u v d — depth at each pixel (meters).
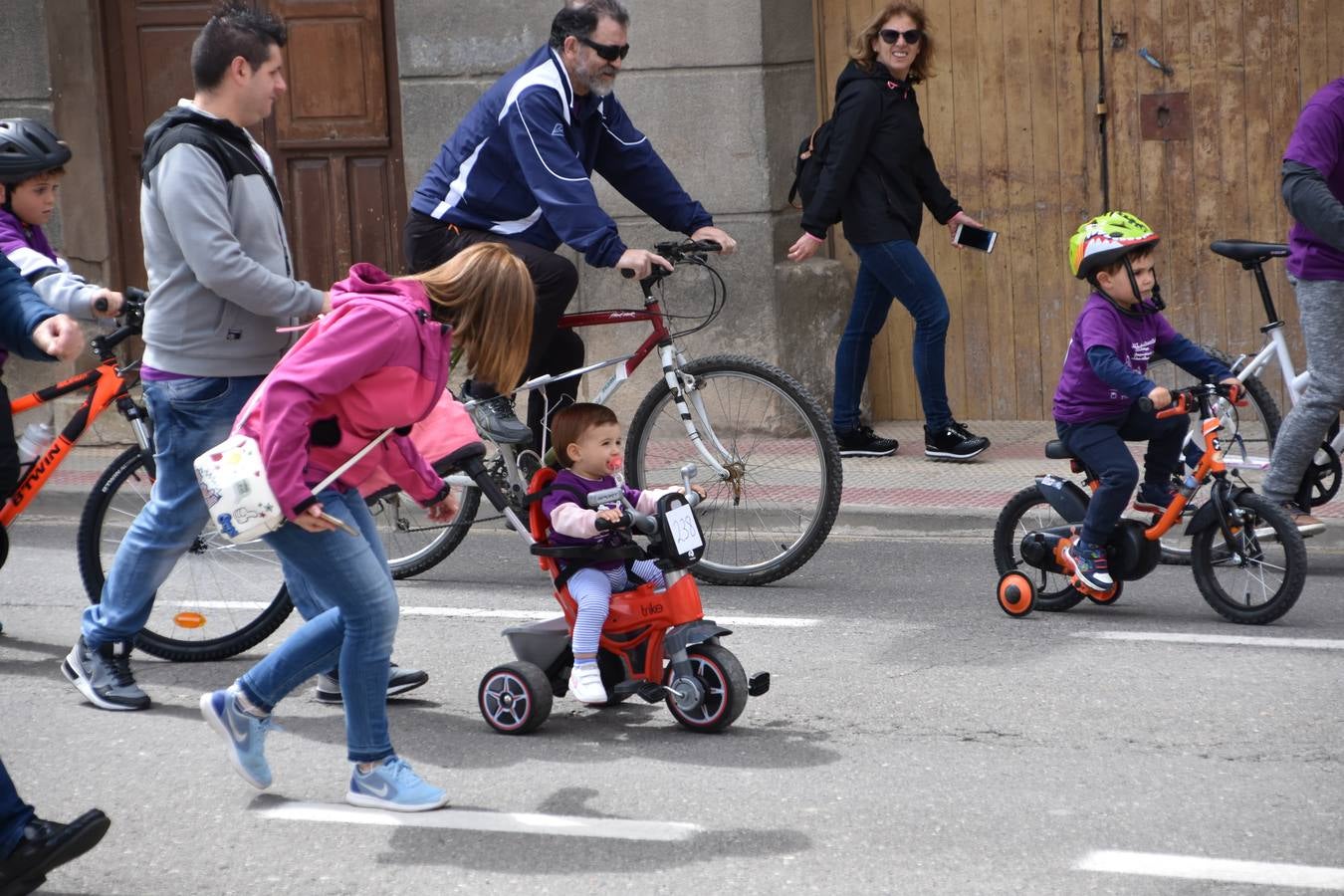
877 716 6.95
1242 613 8.18
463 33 12.74
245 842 5.78
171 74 13.49
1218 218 12.55
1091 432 8.24
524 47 12.69
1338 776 6.13
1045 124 12.70
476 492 9.30
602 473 6.91
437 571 9.84
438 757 6.60
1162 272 12.72
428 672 7.77
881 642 8.05
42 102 13.43
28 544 10.74
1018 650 7.84
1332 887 5.19
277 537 5.67
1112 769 6.26
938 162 12.91
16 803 5.02
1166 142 12.53
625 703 7.31
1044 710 6.96
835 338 13.01
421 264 9.20
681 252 8.95
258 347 6.89
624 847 5.64
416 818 5.94
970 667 7.59
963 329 13.09
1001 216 12.88
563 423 6.86
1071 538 8.42
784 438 9.19
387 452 5.91
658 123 12.72
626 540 6.89
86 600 9.23
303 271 13.71
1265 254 9.77
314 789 6.26
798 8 12.74
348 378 5.42
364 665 5.88
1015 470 11.61
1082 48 12.55
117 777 6.45
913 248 11.67
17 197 7.49
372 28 13.30
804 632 8.27
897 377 13.33
